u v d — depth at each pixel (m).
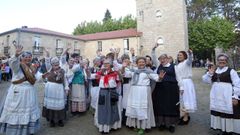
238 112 5.22
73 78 7.43
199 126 6.39
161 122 5.91
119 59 6.70
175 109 5.86
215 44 35.97
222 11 43.97
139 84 5.75
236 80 5.23
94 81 7.36
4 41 31.56
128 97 5.93
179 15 31.08
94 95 7.29
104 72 5.93
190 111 6.43
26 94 5.17
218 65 5.54
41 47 31.06
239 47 21.98
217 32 35.66
